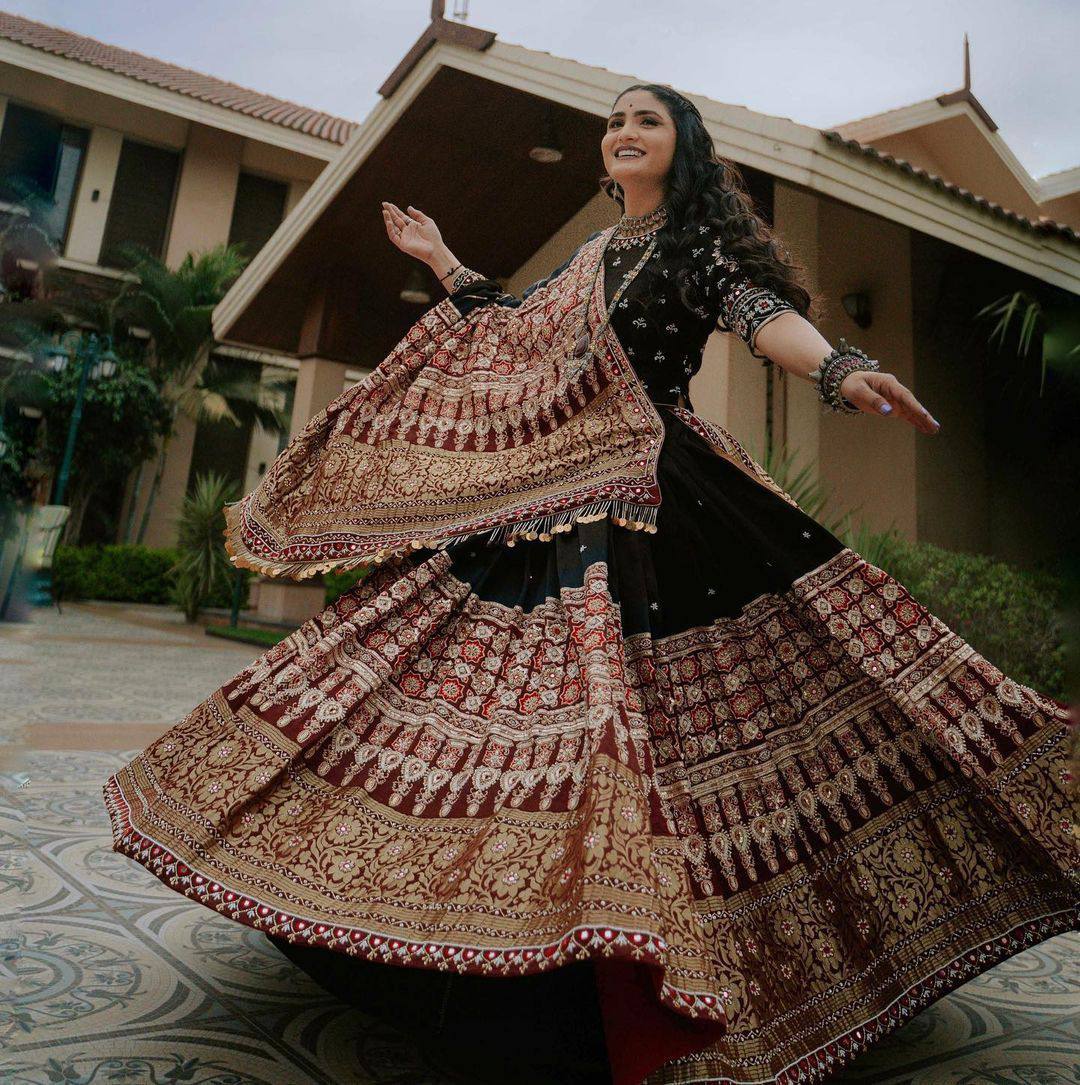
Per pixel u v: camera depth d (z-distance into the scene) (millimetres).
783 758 1388
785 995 1263
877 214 5074
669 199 1569
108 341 16078
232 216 18625
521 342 1674
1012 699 1358
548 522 1412
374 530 1544
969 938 1321
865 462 6980
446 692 1359
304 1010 1419
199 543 12469
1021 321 6832
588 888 983
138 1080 1151
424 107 6348
